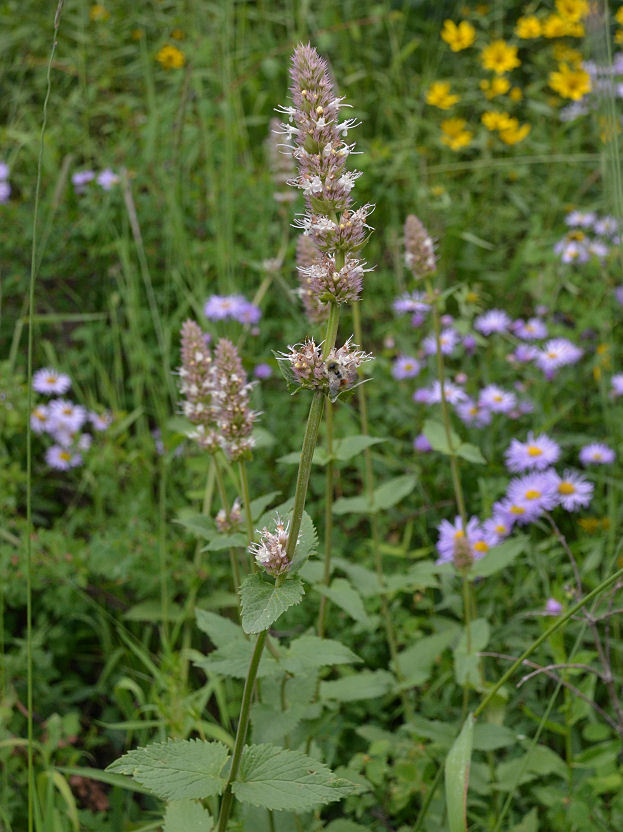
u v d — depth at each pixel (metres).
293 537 0.42
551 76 1.28
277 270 0.95
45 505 0.88
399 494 0.69
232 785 0.45
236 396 0.52
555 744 0.69
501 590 0.75
